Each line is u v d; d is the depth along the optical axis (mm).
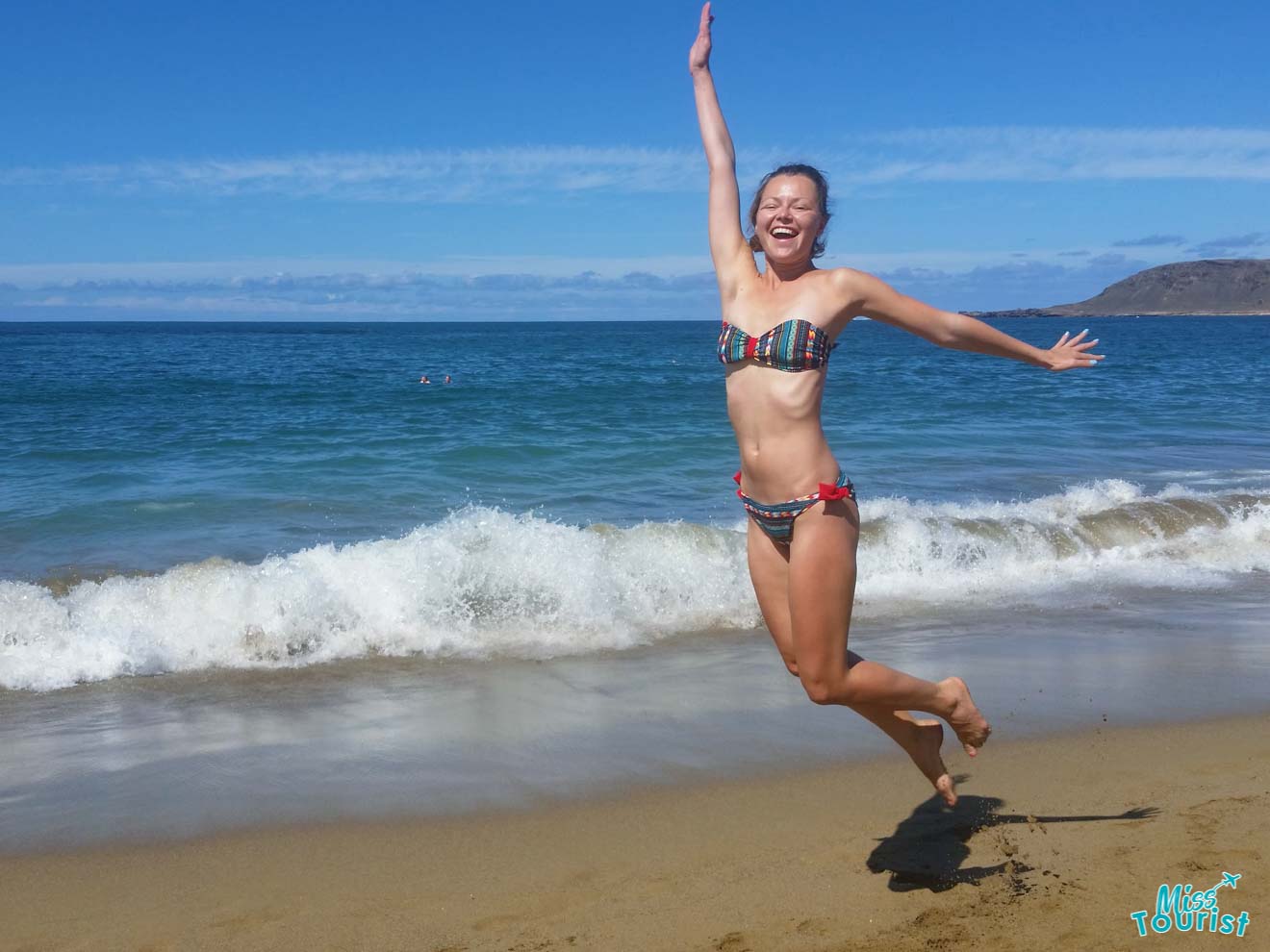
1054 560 8562
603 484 12148
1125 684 5531
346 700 5449
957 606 7316
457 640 6445
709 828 3848
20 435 16109
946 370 35281
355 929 3172
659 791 4203
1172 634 6574
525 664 6039
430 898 3361
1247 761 4430
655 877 3453
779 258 3143
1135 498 10320
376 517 10258
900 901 3188
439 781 4344
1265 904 3031
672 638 6551
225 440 15492
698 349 63625
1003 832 3691
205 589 6742
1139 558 8703
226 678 5840
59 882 3529
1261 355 49219
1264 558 8688
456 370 36750
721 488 11938
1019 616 7035
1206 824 3660
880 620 6938
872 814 3938
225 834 3879
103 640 6117
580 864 3582
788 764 4465
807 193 3111
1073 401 22844
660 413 20266
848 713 5137
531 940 3053
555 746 4711
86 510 10375
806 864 3502
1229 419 19172
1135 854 3424
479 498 11242
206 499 11008
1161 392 25484
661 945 2980
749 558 3238
